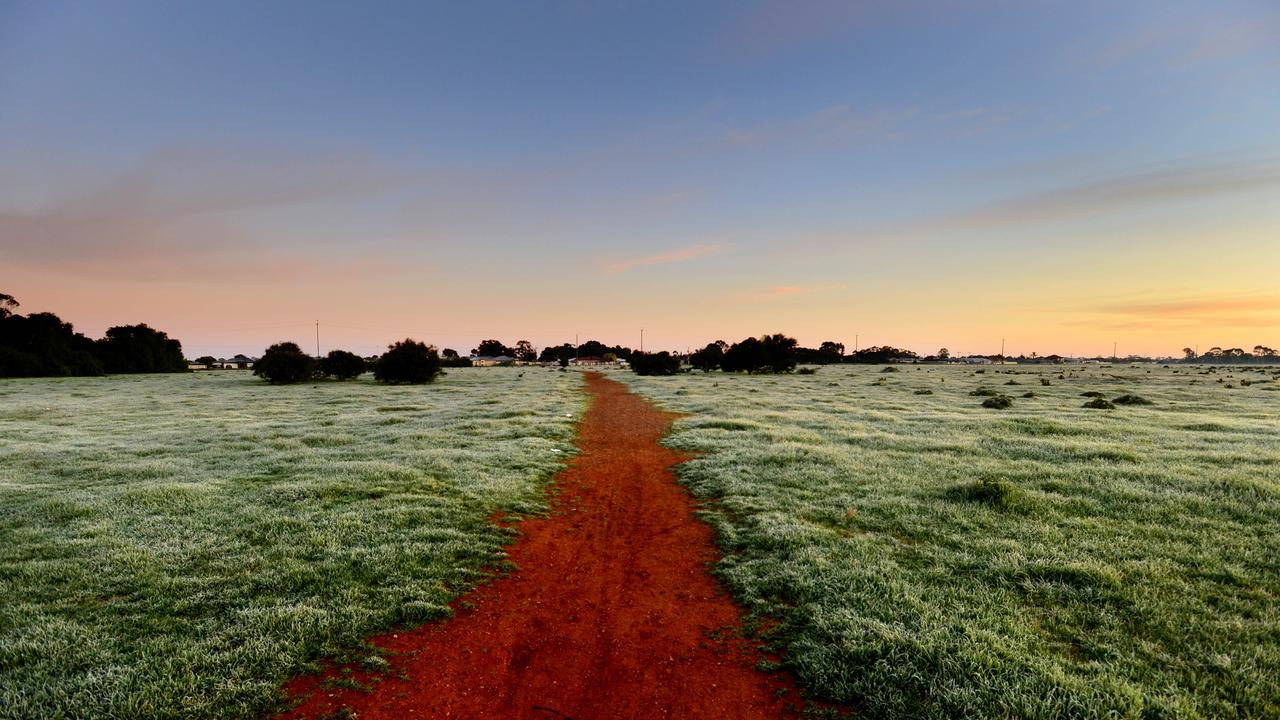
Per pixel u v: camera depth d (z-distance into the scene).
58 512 13.00
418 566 9.97
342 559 10.23
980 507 12.66
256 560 10.12
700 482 16.42
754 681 6.76
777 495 14.34
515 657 7.35
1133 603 7.99
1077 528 11.23
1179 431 23.36
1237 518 11.67
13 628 7.78
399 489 15.07
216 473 17.44
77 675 6.66
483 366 174.00
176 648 7.27
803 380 73.75
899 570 9.38
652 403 42.53
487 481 16.20
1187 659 6.73
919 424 26.80
